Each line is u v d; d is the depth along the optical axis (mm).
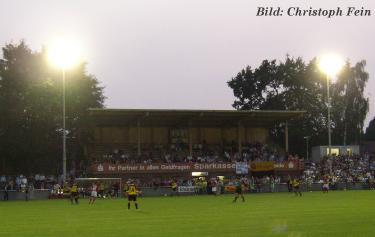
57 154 81062
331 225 24547
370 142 127875
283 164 78312
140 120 81438
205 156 82750
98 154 84562
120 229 24281
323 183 69375
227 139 90125
